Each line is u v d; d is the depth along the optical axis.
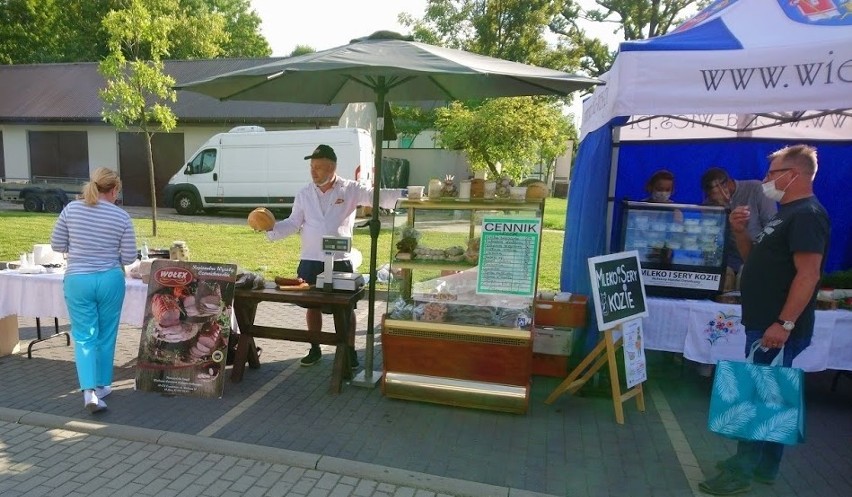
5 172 19.92
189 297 4.26
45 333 5.72
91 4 27.30
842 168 5.48
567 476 3.24
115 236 3.89
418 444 3.57
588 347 4.61
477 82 4.54
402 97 5.04
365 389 4.44
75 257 3.80
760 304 3.02
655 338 4.46
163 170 19.02
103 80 20.50
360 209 5.04
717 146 5.74
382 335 4.15
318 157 4.57
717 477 3.11
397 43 4.02
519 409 3.99
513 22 21.19
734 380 2.96
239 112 18.12
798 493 3.09
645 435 3.76
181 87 3.93
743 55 3.40
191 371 4.21
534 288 4.01
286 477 3.17
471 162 16.09
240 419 3.86
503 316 4.04
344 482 3.13
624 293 3.94
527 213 4.00
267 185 15.45
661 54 3.54
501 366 3.96
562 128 18.12
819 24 3.52
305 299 4.21
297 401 4.19
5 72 21.75
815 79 3.28
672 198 5.91
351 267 4.88
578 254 4.95
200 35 27.62
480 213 4.11
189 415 3.91
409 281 4.51
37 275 4.80
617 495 3.06
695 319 4.36
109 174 3.90
